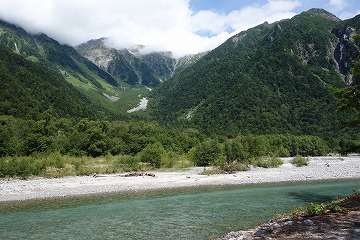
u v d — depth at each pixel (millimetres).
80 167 56969
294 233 13492
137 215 24141
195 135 124000
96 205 28656
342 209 16938
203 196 32406
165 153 72250
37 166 51906
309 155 117938
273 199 30047
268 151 94438
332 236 12594
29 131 87500
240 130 172375
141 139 85312
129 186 40156
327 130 172250
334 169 57531
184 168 61531
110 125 107125
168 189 37875
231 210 25141
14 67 179125
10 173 49188
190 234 18328
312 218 15984
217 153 65375
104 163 65812
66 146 77000
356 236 12422
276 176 48375
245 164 60000
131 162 61781
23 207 28266
